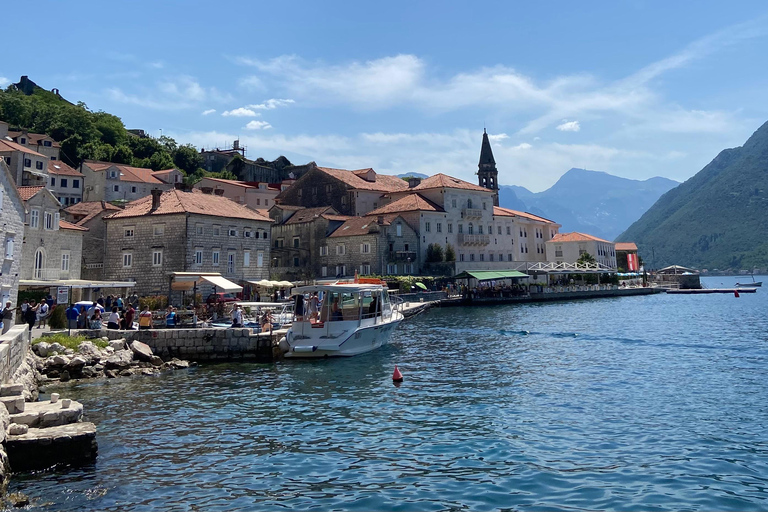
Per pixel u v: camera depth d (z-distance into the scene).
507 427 17.33
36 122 131.12
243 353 32.16
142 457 14.80
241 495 12.34
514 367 28.20
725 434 16.28
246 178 138.75
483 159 126.00
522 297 82.19
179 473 13.65
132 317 32.81
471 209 94.00
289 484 12.96
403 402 20.95
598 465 13.91
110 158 126.75
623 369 27.30
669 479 12.95
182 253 53.47
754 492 12.19
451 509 11.56
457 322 53.09
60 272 47.75
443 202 90.06
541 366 28.42
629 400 20.75
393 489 12.61
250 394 22.80
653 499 11.89
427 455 14.84
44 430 14.04
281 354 32.50
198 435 16.91
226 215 57.62
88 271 60.00
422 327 48.81
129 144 137.62
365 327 33.31
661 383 23.83
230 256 58.19
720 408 19.34
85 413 19.58
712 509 11.41
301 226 84.38
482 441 15.92
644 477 13.08
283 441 16.25
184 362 30.19
